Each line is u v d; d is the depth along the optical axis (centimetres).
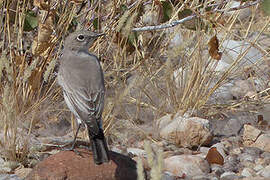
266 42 1619
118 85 1287
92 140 884
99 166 916
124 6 1272
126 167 929
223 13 1391
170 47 1427
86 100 949
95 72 990
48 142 1120
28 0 1235
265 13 1166
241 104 1352
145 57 1304
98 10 1291
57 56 1239
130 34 1260
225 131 1264
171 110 1286
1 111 1086
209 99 1377
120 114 1227
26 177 921
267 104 1352
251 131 1192
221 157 1083
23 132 1123
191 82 1291
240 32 1659
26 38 1328
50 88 1246
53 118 1252
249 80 1464
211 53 1196
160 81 1332
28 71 1068
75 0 1219
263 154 1127
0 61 1037
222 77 1327
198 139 1163
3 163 1037
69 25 1282
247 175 1023
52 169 905
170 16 1276
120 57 1338
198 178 998
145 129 1223
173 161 1043
